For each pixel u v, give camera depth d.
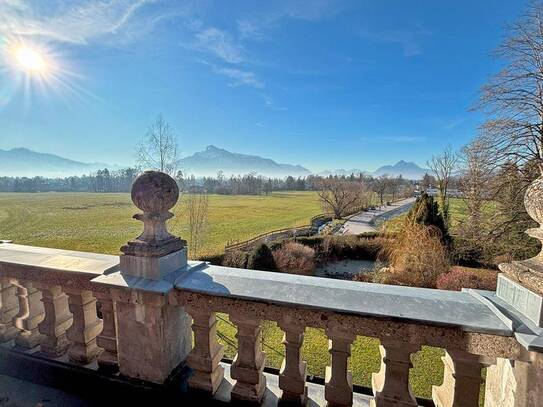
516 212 11.73
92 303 2.06
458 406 1.42
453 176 17.36
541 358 1.15
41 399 1.78
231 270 1.93
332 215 36.38
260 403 1.69
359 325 1.42
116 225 30.16
